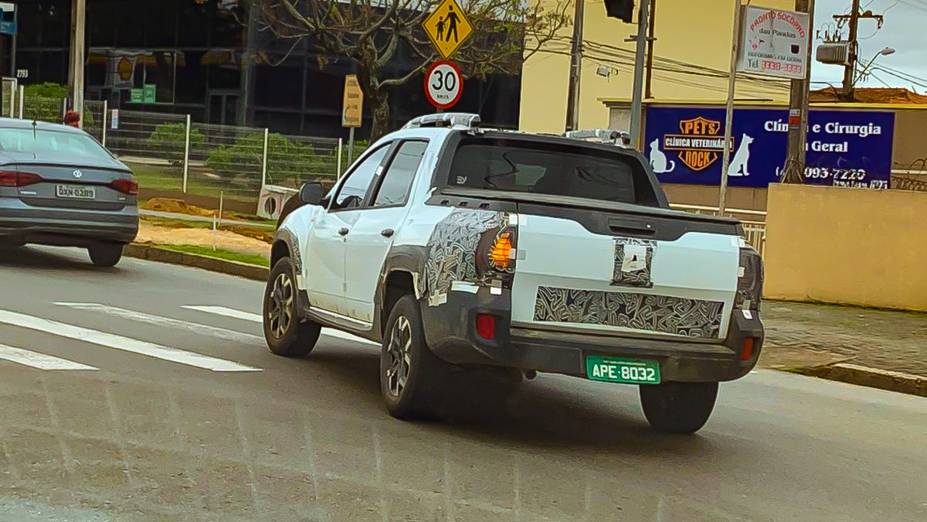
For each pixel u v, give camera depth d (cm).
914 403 1051
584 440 751
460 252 693
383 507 562
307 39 4356
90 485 568
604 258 696
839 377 1148
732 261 726
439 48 1441
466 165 803
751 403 961
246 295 1382
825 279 1652
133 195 1457
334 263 870
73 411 708
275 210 2389
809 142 2470
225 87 4356
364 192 877
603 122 4994
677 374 711
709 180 2586
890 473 736
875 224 1619
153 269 1584
